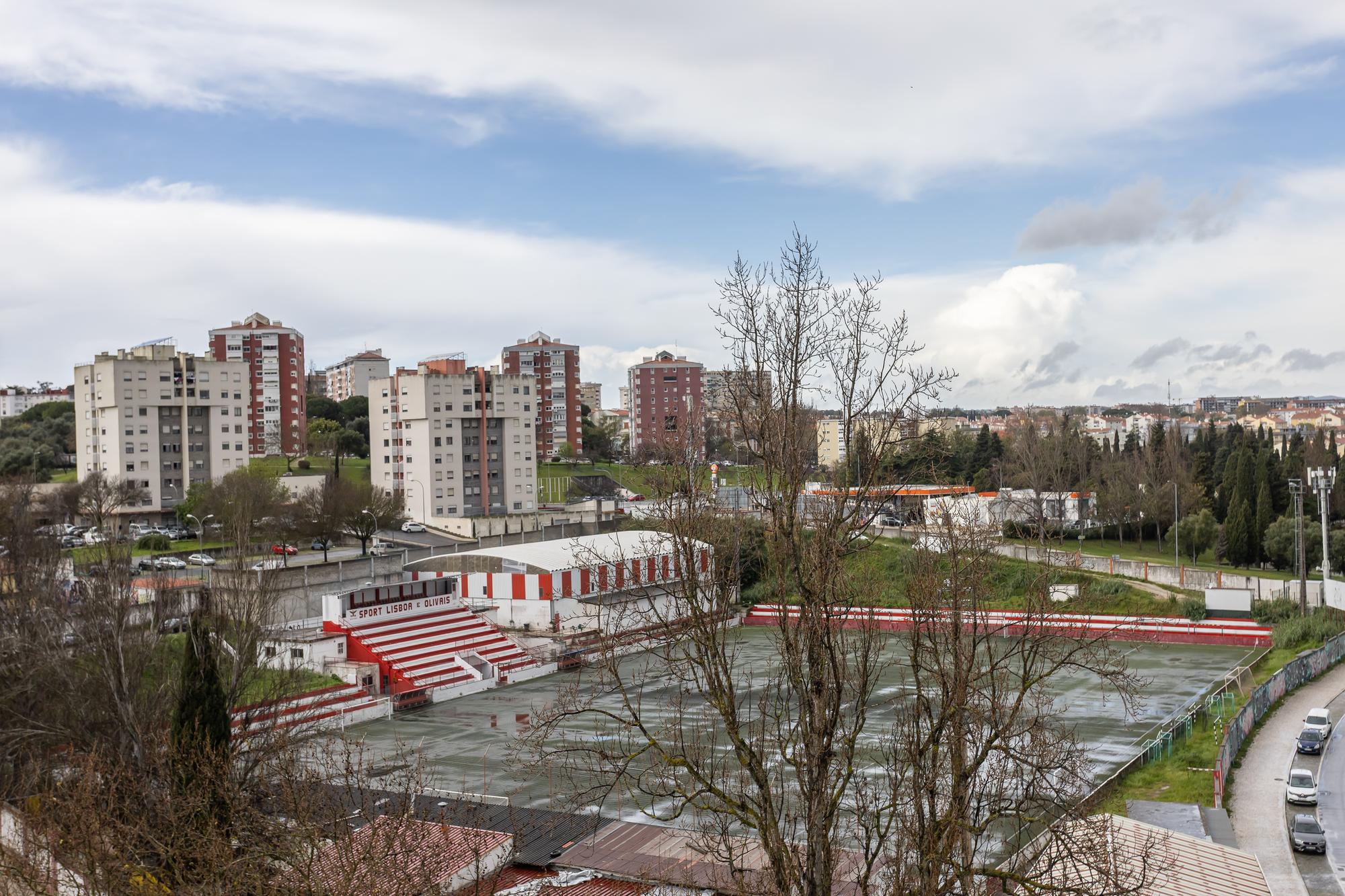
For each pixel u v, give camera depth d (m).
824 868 22.27
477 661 74.00
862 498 23.75
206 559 96.06
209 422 138.25
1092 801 40.50
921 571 31.38
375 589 77.88
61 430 173.88
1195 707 59.06
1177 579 94.44
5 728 42.78
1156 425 141.88
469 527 131.00
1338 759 50.97
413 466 143.38
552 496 167.25
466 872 31.56
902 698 29.22
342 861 23.73
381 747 54.72
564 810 41.75
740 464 29.12
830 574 23.00
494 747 54.38
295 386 178.88
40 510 105.88
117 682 43.25
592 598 86.19
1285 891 35.69
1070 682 67.19
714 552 25.45
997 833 37.75
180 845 26.47
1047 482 125.56
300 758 45.56
